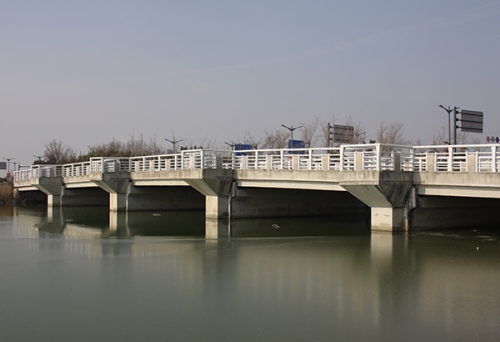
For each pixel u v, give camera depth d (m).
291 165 38.22
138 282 19.30
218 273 20.80
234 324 14.47
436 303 16.34
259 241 30.09
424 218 32.25
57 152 126.81
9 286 18.78
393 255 24.47
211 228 39.09
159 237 33.44
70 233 37.19
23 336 13.68
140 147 105.75
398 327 14.20
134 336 13.63
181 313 15.44
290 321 14.69
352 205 50.41
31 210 65.81
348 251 25.83
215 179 41.72
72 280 19.70
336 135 73.12
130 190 55.12
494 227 35.53
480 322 14.57
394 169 30.22
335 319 14.84
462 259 23.30
